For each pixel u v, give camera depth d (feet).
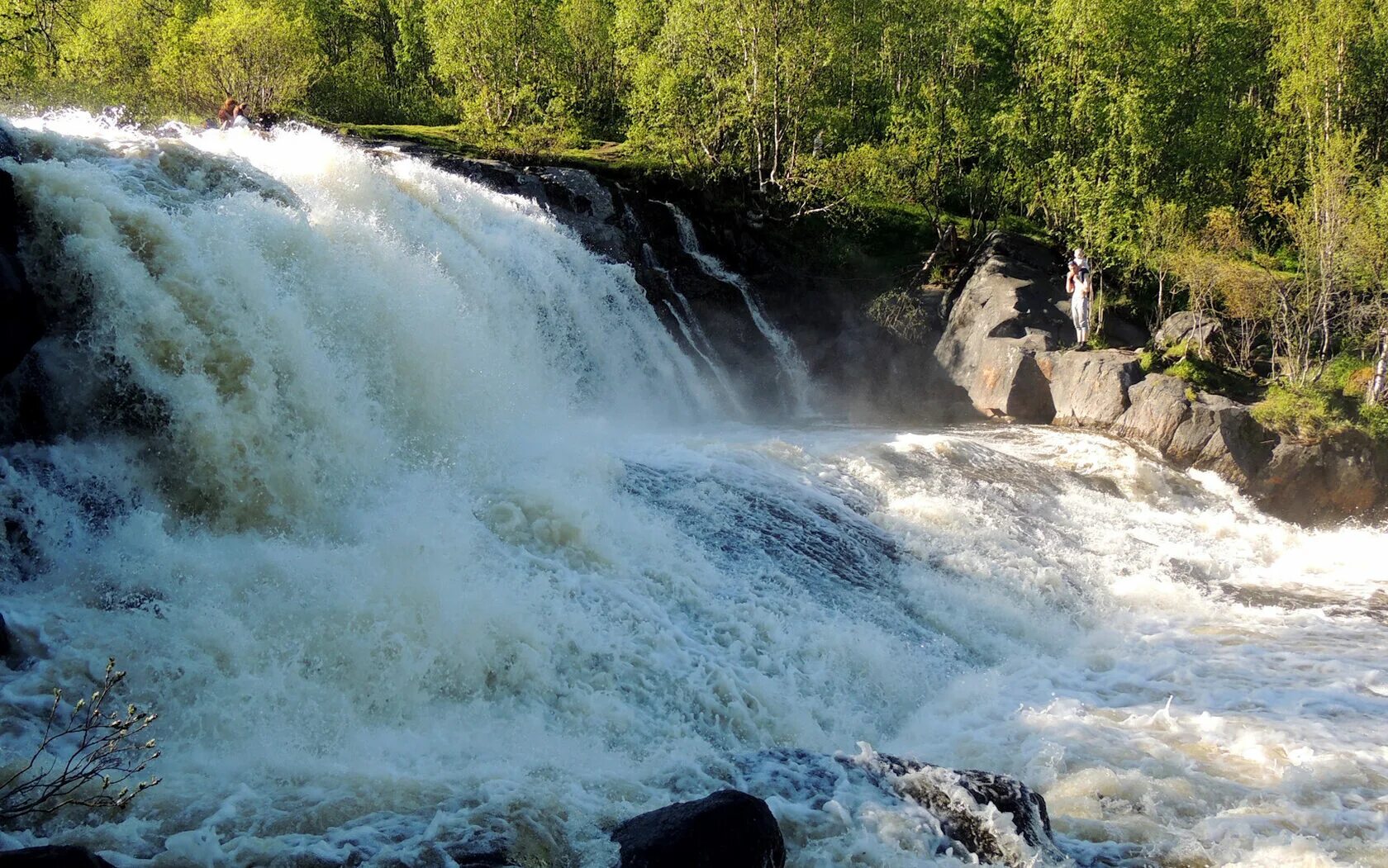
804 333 102.63
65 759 24.66
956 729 37.63
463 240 69.82
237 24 111.34
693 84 111.45
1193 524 69.56
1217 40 115.55
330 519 41.47
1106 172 106.32
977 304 98.58
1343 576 62.59
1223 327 96.78
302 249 49.19
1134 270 105.81
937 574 51.47
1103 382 85.25
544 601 37.32
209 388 39.96
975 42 123.44
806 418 93.35
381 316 51.19
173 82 107.96
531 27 122.52
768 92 111.75
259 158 62.28
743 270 103.04
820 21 113.29
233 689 29.43
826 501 55.47
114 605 31.24
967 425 88.38
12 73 91.09
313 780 25.53
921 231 119.44
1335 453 78.74
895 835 25.32
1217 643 48.60
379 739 29.94
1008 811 26.66
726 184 109.29
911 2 131.03
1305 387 84.74
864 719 38.45
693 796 26.58
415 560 36.42
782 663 39.45
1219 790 31.30
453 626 33.81
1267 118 121.80
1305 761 33.60
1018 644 47.47
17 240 39.55
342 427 44.98
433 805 24.16
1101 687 42.47
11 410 36.68
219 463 39.32
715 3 109.81
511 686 34.32
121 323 39.75
